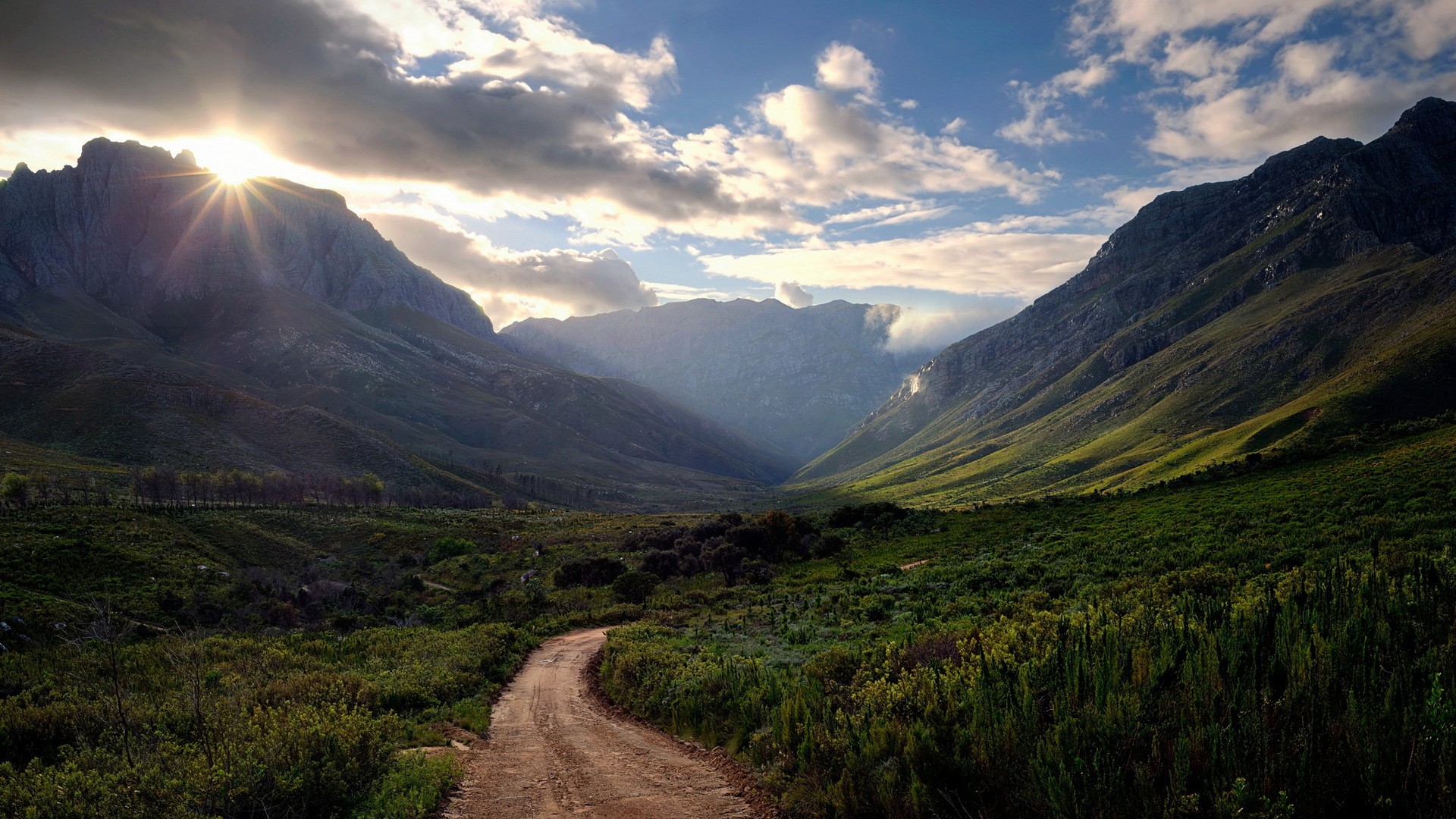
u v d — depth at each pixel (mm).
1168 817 8797
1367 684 9977
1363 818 8461
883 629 31672
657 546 97562
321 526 122312
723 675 22766
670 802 13625
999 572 43688
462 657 33062
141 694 21078
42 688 22375
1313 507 45625
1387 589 13328
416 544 118625
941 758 11344
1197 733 9781
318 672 24438
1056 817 9500
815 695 16547
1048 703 12695
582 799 13922
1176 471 193000
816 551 80938
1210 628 13305
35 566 64500
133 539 81750
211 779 11711
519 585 83125
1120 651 13195
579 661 37625
